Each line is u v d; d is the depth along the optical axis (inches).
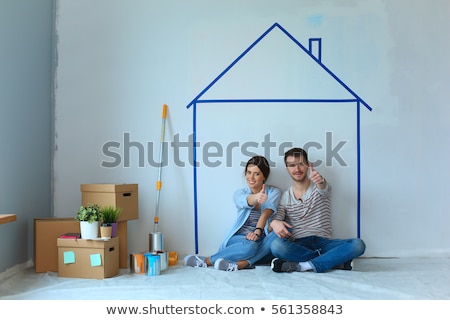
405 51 137.6
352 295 98.7
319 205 128.4
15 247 120.8
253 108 138.0
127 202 126.9
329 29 138.0
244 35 138.4
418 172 137.3
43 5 134.6
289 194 131.3
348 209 136.9
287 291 101.7
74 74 139.5
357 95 137.6
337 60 137.9
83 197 125.6
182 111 138.9
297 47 138.0
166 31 139.0
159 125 138.9
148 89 139.0
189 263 129.5
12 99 119.0
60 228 121.6
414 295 98.0
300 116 137.6
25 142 125.3
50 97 139.3
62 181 139.2
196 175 138.4
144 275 118.1
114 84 139.4
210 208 138.0
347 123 137.6
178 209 138.3
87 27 139.6
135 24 139.3
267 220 131.9
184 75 138.9
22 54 123.7
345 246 119.6
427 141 137.5
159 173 137.3
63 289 104.1
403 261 132.3
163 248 137.6
